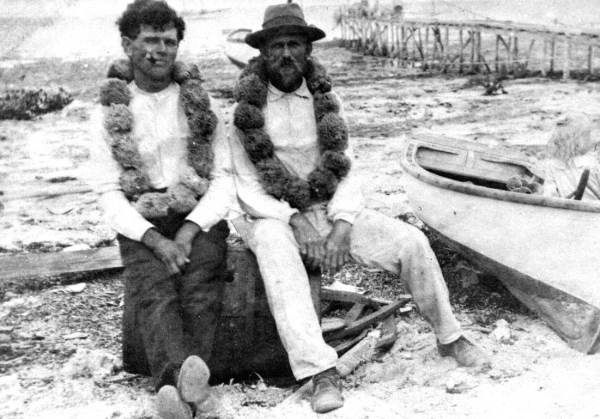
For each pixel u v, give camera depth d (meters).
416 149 5.76
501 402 3.60
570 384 3.75
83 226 6.99
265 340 4.07
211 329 3.82
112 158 3.96
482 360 4.01
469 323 4.68
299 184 4.16
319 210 4.29
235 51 15.86
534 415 3.46
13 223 7.12
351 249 4.12
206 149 4.02
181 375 3.28
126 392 3.92
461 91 16.30
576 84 16.38
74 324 4.85
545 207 4.21
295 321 3.70
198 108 4.01
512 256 4.49
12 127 12.84
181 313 3.80
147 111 4.00
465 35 33.03
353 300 4.77
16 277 5.51
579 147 4.88
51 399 3.81
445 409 3.58
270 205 4.12
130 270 3.82
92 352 4.29
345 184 4.22
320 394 3.62
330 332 4.38
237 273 4.12
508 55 19.33
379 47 26.91
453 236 4.82
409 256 3.99
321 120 4.21
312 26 4.09
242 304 4.04
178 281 3.84
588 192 4.85
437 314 4.04
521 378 3.86
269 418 3.58
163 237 3.81
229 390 3.99
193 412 3.45
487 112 13.18
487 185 5.94
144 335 3.71
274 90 4.25
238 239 6.16
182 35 4.08
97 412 3.63
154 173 4.03
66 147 10.94
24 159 10.23
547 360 4.09
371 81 19.11
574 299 4.26
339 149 4.21
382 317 4.54
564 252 4.25
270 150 4.16
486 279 5.14
